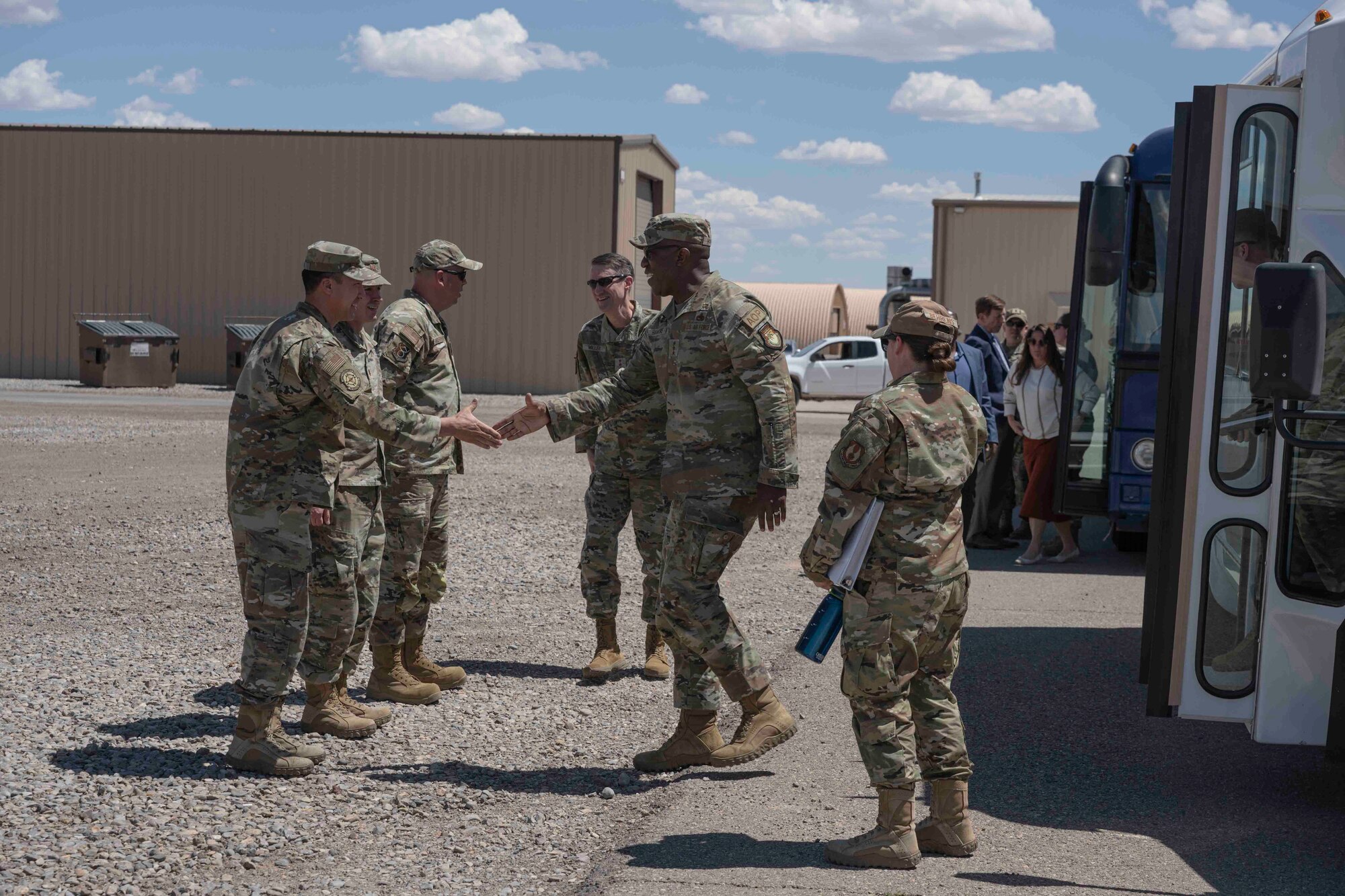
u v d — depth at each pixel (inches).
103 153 1395.2
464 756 210.2
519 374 1358.3
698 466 197.9
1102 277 345.1
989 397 423.5
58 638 284.0
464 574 375.9
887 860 162.4
